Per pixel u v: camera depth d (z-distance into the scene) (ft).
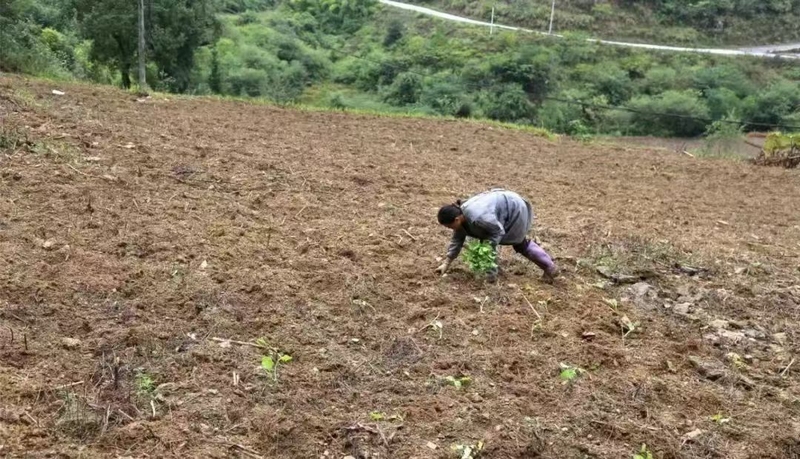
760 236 28.14
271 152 31.63
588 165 42.57
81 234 18.34
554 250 21.62
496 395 13.26
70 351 13.12
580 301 17.71
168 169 25.44
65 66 63.67
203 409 11.88
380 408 12.57
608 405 13.33
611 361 15.01
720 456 12.21
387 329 15.37
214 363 13.28
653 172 42.45
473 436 11.98
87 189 21.68
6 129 26.04
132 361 12.97
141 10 51.06
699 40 161.89
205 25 73.31
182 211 21.26
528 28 159.33
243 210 22.06
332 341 14.61
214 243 18.95
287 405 12.28
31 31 56.85
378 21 162.61
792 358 16.11
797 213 34.06
